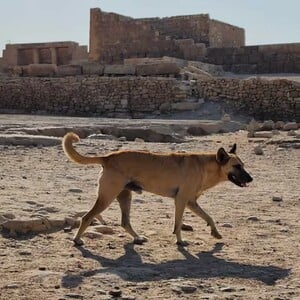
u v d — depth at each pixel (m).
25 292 7.13
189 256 8.92
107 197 9.23
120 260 8.59
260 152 22.98
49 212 11.25
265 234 10.38
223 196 14.32
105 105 44.97
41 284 7.42
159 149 23.27
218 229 10.72
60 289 7.27
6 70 55.41
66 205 12.15
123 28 57.97
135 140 26.53
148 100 43.41
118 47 58.19
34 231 9.87
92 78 45.69
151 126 29.08
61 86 46.88
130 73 47.38
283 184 16.42
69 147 9.16
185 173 9.44
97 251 9.01
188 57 54.31
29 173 16.36
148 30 56.94
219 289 7.44
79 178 16.09
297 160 21.48
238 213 12.24
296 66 50.72
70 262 8.36
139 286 7.44
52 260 8.45
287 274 8.11
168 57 50.59
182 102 42.16
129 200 9.75
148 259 8.70
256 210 12.64
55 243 9.34
